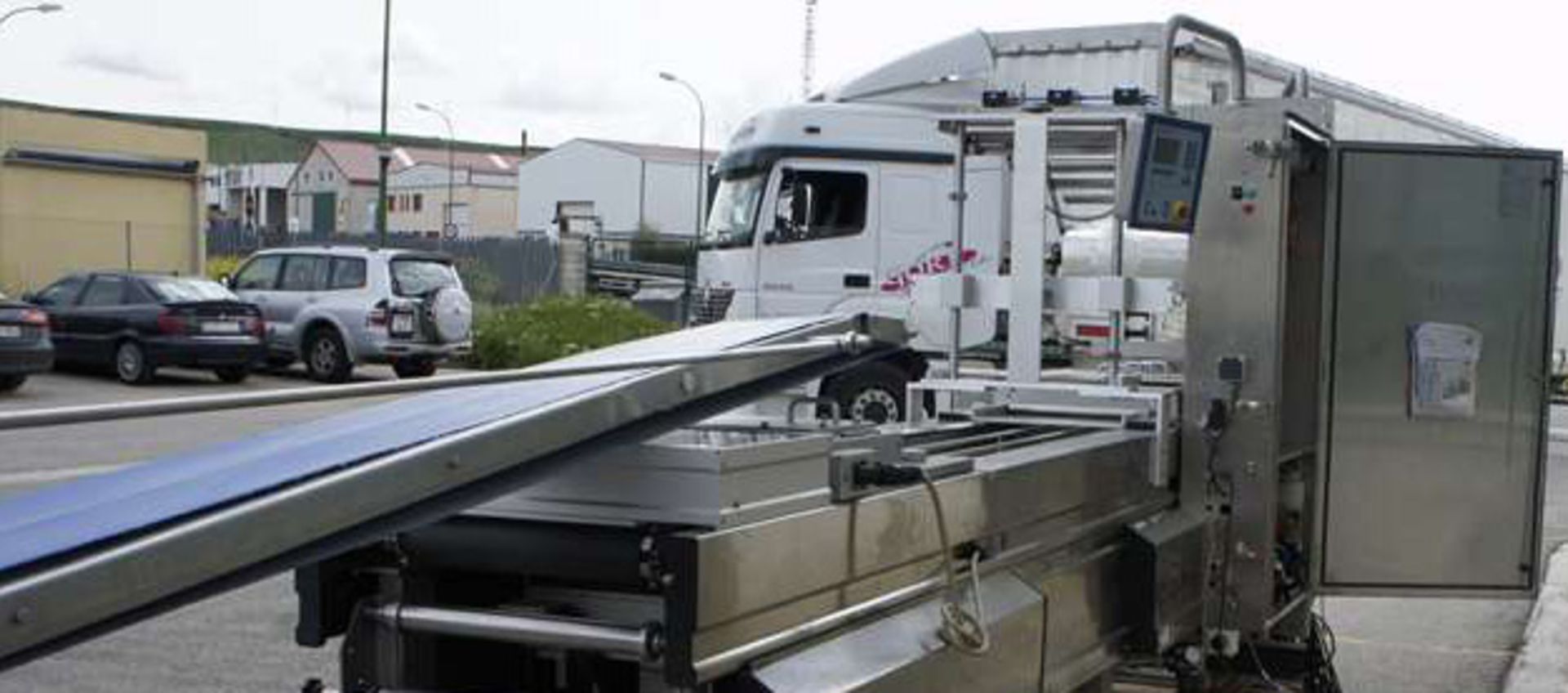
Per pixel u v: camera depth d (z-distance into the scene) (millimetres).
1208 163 4461
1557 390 21625
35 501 2100
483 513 2602
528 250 35625
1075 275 5477
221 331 18891
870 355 3078
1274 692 5152
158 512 1841
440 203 90188
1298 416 5035
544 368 2480
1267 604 4426
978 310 5375
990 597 3096
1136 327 5590
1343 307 4863
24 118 30109
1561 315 21547
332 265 20031
